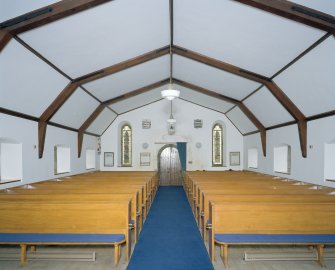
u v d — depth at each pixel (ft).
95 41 17.76
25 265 13.10
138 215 17.47
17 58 15.26
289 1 12.96
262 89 25.40
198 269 12.71
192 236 17.49
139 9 16.06
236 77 25.57
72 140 31.17
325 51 15.23
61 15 13.60
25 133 21.21
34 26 13.60
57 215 13.15
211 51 21.90
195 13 17.19
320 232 12.93
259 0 13.62
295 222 12.94
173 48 24.04
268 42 17.34
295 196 15.15
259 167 35.19
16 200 15.06
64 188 19.45
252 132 37.42
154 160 42.42
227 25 17.20
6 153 20.79
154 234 17.90
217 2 15.20
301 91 20.59
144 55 23.34
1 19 12.60
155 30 19.70
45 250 14.43
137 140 42.45
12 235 12.75
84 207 13.20
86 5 13.65
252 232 12.91
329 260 13.56
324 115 20.57
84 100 27.68
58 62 18.40
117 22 16.51
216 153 43.19
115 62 22.41
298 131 24.48
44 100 21.57
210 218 14.48
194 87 33.42
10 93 17.40
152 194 30.27
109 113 37.96
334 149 20.56
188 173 33.99
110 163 42.11
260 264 13.20
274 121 29.12
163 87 35.76
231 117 40.47
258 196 15.08
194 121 42.52
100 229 13.21
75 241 12.32
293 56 17.63
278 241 12.10
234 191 17.31
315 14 13.03
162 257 14.08
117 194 15.74
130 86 30.63
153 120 42.52
